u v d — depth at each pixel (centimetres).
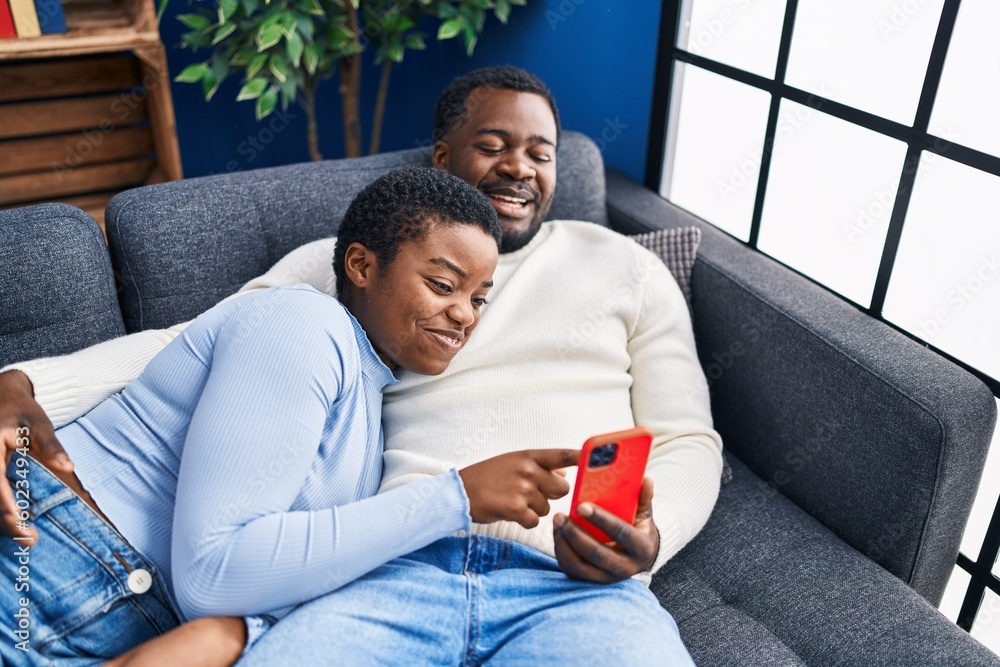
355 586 93
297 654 85
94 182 201
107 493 92
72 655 88
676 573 122
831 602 114
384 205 102
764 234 166
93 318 124
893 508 119
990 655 103
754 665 105
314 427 90
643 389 130
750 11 155
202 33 189
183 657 82
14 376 98
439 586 95
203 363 95
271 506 86
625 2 178
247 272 138
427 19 234
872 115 136
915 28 127
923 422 113
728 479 138
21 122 187
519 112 132
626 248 136
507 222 133
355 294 107
